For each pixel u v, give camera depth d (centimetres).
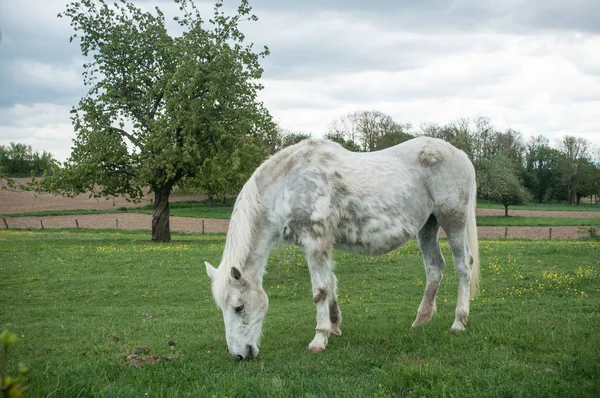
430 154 661
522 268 1355
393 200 631
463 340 585
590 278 1155
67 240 2716
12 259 1780
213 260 1695
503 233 3612
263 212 626
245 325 580
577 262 1425
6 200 6438
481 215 5806
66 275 1478
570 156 8312
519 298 1019
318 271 613
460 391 411
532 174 8375
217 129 2603
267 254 632
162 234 2811
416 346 577
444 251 1770
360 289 1220
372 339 630
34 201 6419
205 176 2642
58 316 989
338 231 632
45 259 1769
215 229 3950
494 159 5691
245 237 603
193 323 852
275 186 628
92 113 2617
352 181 624
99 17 2783
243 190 632
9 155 7162
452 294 1114
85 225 4144
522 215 5875
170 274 1482
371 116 8025
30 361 594
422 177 659
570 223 4662
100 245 2427
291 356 580
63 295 1238
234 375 462
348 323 778
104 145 2548
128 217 4906
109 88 2652
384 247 642
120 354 625
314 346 597
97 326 850
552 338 571
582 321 688
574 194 8525
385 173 638
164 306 1102
